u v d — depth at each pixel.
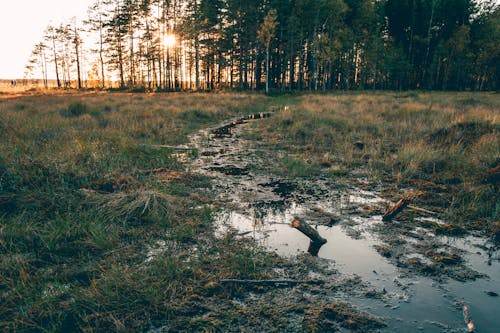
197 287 2.98
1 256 3.32
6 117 11.02
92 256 3.46
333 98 24.59
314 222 4.53
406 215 4.78
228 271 3.24
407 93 30.30
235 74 49.94
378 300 2.86
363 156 8.35
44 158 5.84
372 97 25.39
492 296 2.94
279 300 2.84
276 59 47.03
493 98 21.19
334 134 11.00
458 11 46.00
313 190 5.98
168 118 14.36
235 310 2.70
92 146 7.36
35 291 2.83
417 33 47.22
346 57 44.25
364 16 42.97
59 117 12.42
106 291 2.80
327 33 39.44
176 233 4.00
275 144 10.20
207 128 13.61
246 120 16.34
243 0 40.22
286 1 40.34
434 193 5.55
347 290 2.99
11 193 4.51
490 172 5.74
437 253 3.68
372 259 3.56
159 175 6.36
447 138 8.59
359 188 6.11
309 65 46.66
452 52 43.03
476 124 8.95
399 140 9.82
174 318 2.59
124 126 11.18
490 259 3.58
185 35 41.75
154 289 2.88
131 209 4.41
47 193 4.64
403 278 3.21
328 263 3.46
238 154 8.92
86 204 4.55
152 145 8.84
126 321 2.54
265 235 4.09
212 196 5.53
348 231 4.26
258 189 5.97
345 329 2.50
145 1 44.09
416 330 2.49
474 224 4.44
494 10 46.88
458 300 2.87
